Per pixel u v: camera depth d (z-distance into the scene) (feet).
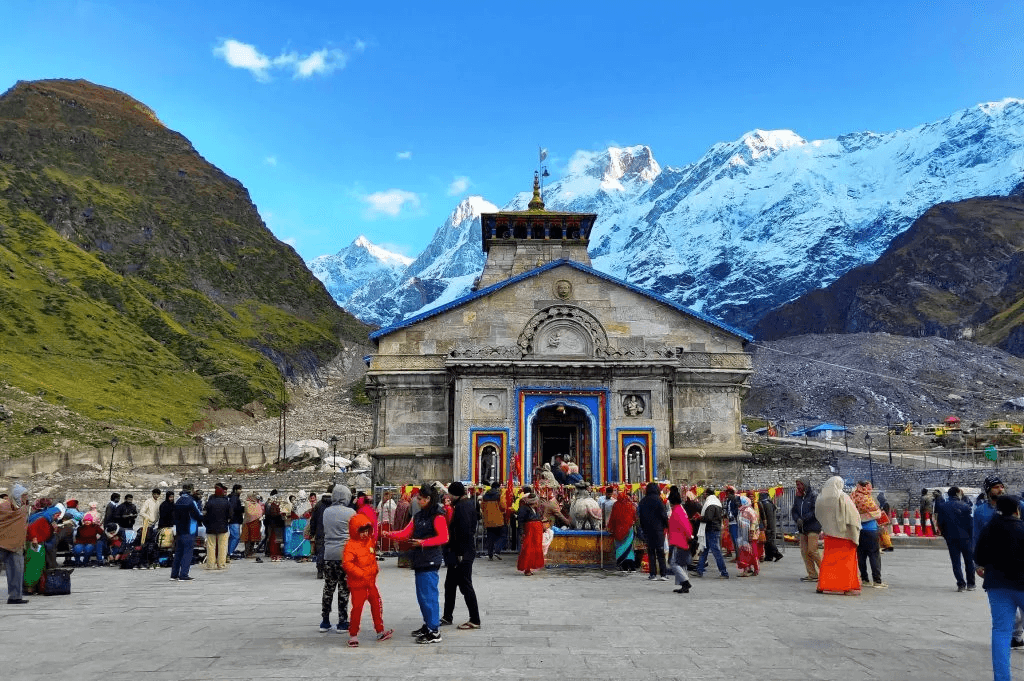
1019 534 37.76
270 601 64.23
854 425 377.30
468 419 143.84
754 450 257.34
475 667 40.14
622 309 154.10
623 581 76.13
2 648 45.29
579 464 155.12
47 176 628.28
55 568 69.46
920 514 123.85
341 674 38.65
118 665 40.93
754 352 507.30
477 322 153.89
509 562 92.53
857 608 59.67
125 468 247.91
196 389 458.09
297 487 212.02
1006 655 37.29
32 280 482.69
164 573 87.51
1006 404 407.85
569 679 37.70
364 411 485.56
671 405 151.74
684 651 43.98
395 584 75.46
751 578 78.64
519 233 195.52
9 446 266.36
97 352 439.22
